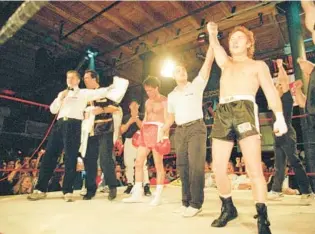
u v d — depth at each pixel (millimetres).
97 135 3385
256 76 1888
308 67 2025
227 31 8297
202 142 2406
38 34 8352
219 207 2715
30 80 9070
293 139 3146
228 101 1882
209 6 7137
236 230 1770
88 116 3383
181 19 7668
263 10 7215
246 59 2004
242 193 3943
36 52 8938
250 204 2842
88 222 2070
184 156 2531
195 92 2543
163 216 2291
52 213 2436
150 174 7801
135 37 8750
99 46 9328
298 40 6500
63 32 8492
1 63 8781
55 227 1920
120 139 4605
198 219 2148
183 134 2514
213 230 1780
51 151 3320
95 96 3430
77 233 1760
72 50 9273
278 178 3273
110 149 3375
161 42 8922
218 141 1923
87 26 8172
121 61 10070
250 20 7773
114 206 2828
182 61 9977
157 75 10250
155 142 3033
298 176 3045
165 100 3270
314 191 5434
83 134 3346
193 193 2305
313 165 5656
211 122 9812
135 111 4367
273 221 2008
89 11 7523
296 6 6727
